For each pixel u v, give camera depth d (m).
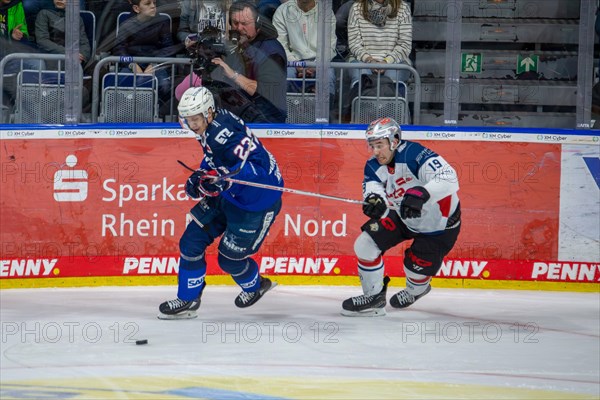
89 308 17.00
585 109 19.86
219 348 13.74
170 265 19.38
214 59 19.61
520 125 20.08
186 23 19.62
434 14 19.80
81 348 13.62
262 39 19.64
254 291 16.59
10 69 19.38
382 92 19.95
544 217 19.58
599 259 19.62
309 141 19.45
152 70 19.75
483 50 19.86
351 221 19.55
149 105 19.83
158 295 18.42
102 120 19.70
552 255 19.66
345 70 19.89
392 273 19.73
